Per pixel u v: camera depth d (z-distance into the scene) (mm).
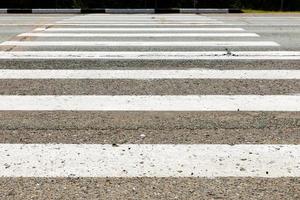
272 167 3229
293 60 6566
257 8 19734
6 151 3510
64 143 3660
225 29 10203
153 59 6633
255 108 4488
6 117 4246
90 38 8609
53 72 5867
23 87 5207
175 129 3951
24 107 4523
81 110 4438
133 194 2832
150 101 4711
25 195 2824
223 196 2799
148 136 3801
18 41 8211
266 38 8703
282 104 4605
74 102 4680
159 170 3189
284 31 9875
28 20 12812
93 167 3236
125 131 3910
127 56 6836
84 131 3910
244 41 8297
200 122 4113
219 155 3432
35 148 3564
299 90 5078
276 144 3631
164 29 10117
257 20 12820
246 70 5957
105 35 9031
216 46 7715
